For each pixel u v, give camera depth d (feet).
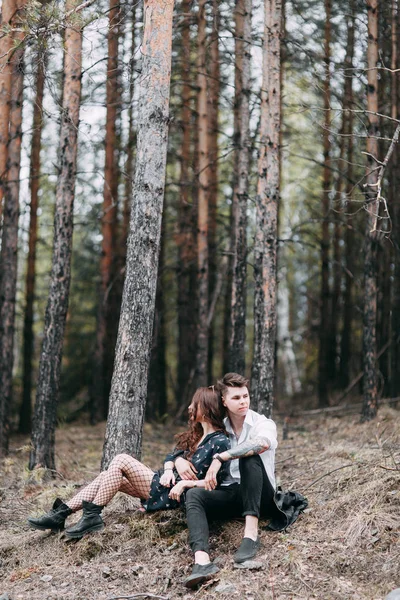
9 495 20.49
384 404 32.50
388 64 32.60
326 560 13.07
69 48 24.22
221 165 45.75
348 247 42.37
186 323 42.57
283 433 28.55
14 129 30.27
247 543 13.48
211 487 13.89
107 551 14.55
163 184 18.52
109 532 14.94
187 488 14.53
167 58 18.53
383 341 37.91
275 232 24.38
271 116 24.41
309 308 59.36
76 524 15.15
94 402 41.16
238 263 30.37
